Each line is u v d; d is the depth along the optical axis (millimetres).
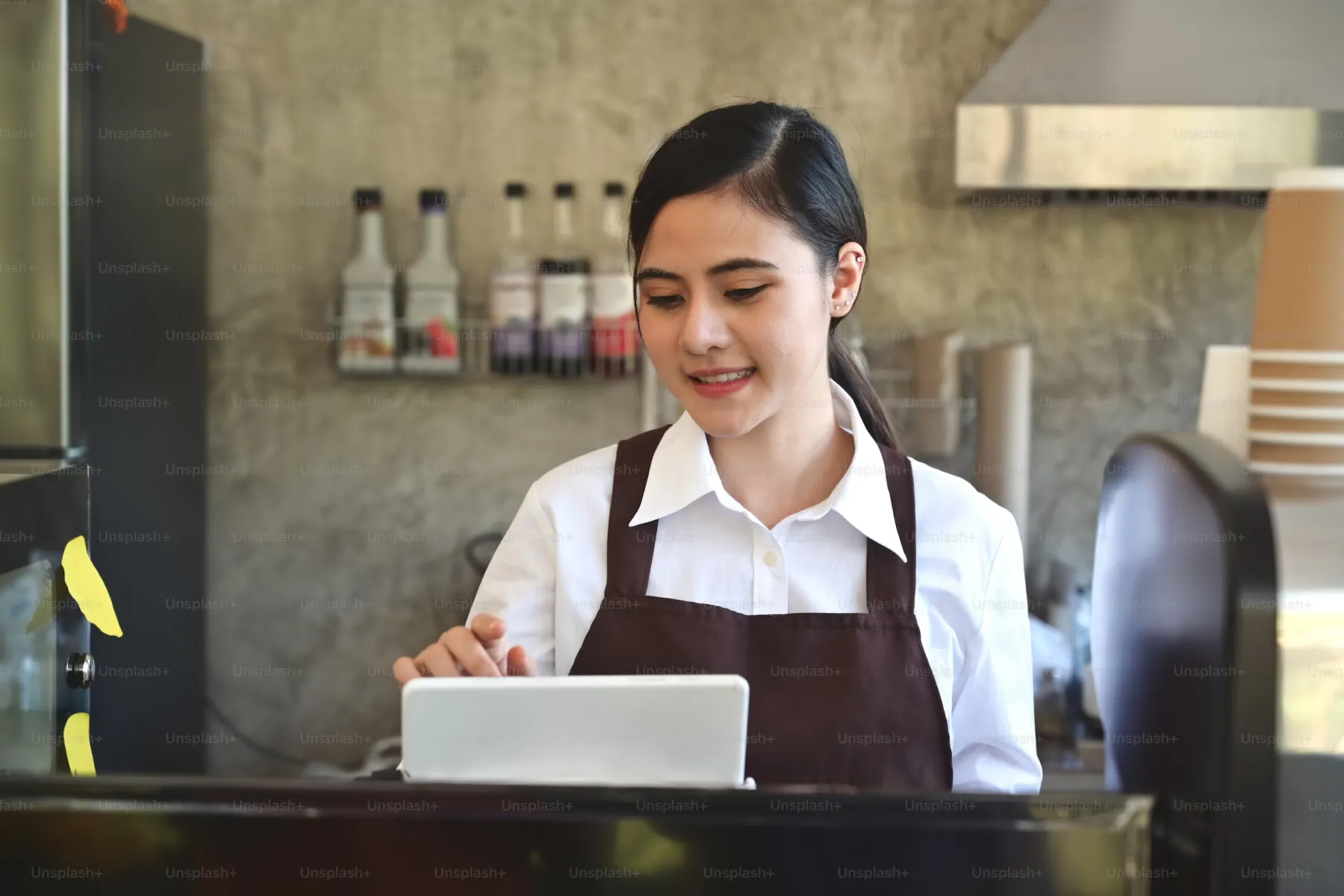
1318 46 2090
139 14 2449
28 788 456
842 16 2467
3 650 1167
